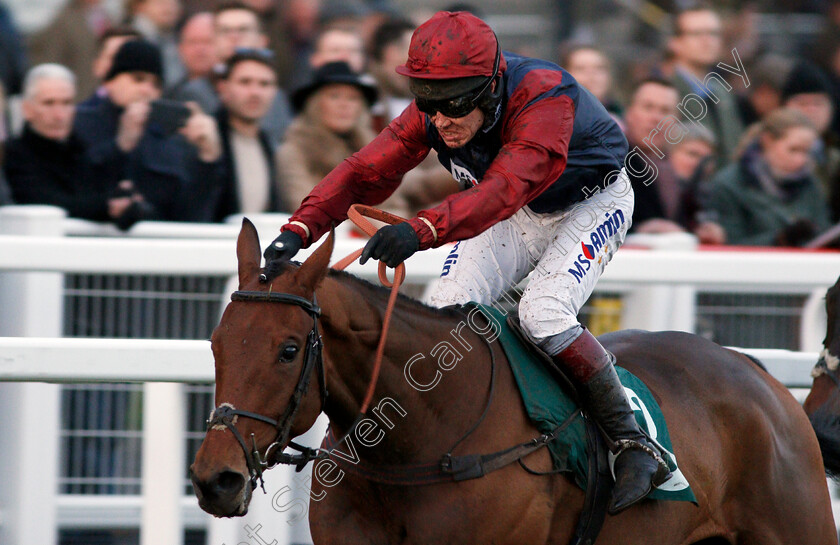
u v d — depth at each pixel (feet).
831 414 17.47
